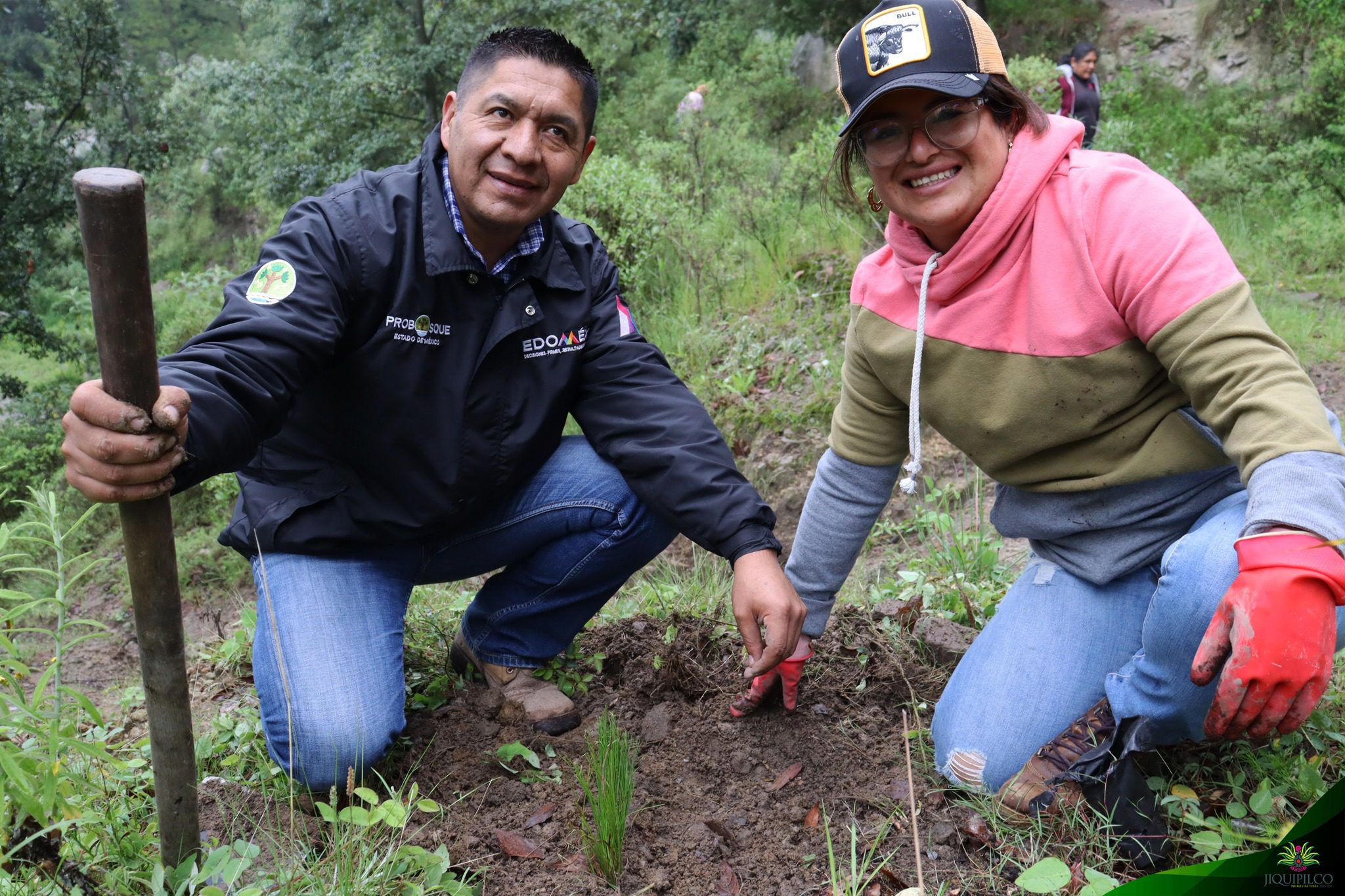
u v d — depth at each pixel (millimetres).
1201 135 12664
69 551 8516
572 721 2625
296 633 2318
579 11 14820
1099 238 1954
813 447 5469
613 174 8312
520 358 2438
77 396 1517
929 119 1956
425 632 3133
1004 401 2111
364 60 14297
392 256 2270
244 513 2492
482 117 2199
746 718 2568
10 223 13672
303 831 2152
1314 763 2123
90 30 13719
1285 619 1616
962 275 2064
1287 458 1690
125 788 2244
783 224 8047
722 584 3574
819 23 15562
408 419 2357
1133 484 2139
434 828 2199
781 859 2082
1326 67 10562
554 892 2008
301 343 2127
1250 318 1829
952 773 2236
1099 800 2066
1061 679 2199
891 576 3887
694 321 7176
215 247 26219
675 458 2387
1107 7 15367
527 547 2668
